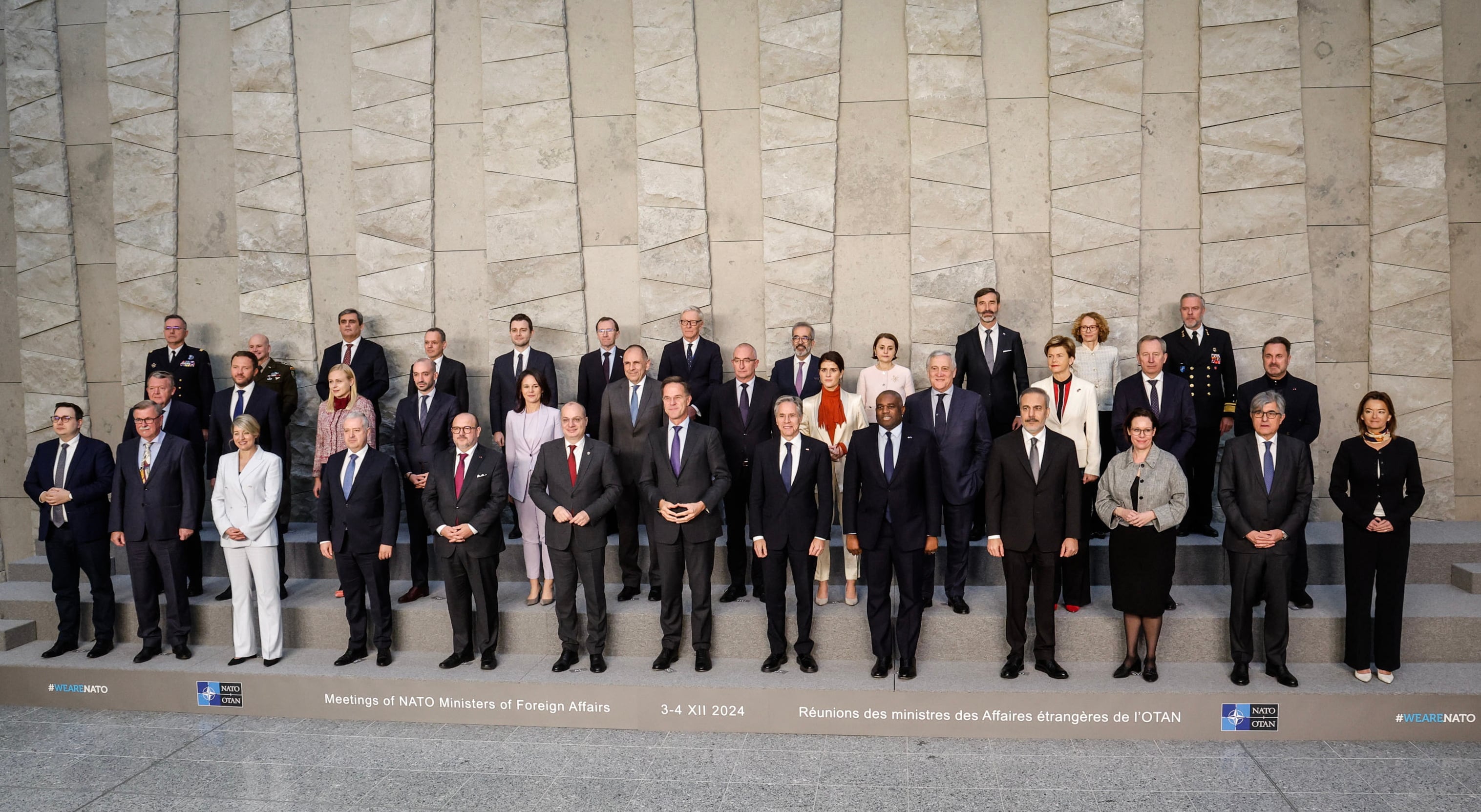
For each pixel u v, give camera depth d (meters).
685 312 6.60
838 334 7.17
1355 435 6.78
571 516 5.35
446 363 6.80
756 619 5.55
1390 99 6.63
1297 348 6.77
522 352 6.79
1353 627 5.01
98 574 5.85
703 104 7.22
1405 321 6.70
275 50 7.50
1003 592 5.92
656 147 7.22
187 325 7.73
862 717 4.97
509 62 7.31
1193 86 6.81
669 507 5.27
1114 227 6.89
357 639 5.63
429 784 4.54
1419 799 4.19
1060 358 5.67
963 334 6.49
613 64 7.28
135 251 7.70
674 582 5.38
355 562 5.57
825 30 7.04
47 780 4.66
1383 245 6.70
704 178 7.22
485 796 4.41
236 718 5.44
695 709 5.08
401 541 6.73
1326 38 6.70
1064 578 5.57
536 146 7.33
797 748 4.86
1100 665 5.31
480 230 7.44
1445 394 6.68
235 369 6.39
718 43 7.18
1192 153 6.84
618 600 5.98
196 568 6.26
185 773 4.71
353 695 5.36
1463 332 6.69
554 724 5.20
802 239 7.14
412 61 7.38
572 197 7.32
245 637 5.67
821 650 5.54
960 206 7.00
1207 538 6.21
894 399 4.98
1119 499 5.03
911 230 7.06
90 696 5.61
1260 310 6.80
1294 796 4.23
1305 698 4.77
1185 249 6.87
